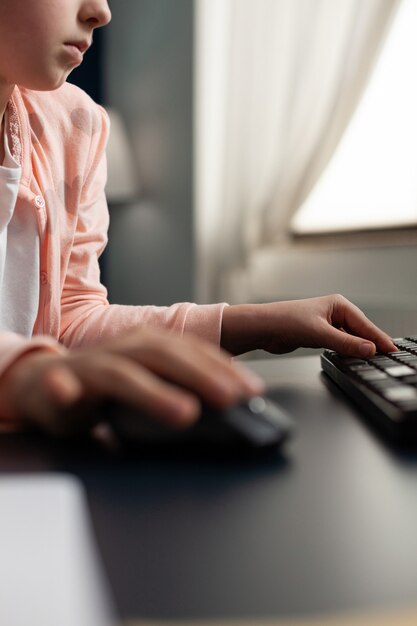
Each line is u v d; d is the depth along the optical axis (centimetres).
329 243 219
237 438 39
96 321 87
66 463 39
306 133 221
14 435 45
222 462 39
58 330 88
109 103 329
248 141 246
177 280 288
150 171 303
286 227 234
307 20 219
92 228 98
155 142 298
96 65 329
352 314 73
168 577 25
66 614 19
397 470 37
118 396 38
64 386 38
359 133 210
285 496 34
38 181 87
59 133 93
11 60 71
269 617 22
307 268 219
